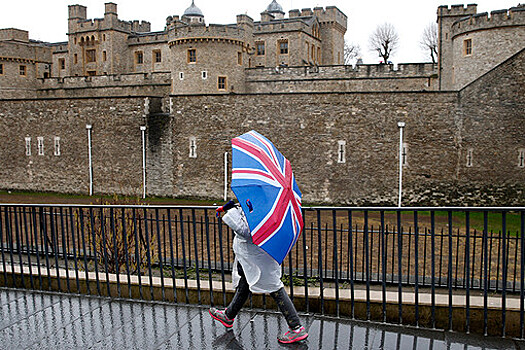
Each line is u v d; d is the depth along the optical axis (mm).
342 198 26938
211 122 28562
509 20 26812
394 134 26047
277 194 4320
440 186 25625
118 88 41469
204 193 28938
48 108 31766
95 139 30719
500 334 5340
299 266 12789
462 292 9789
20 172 32938
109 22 50125
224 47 34406
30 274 6598
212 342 4934
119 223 11688
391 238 17141
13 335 5156
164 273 10766
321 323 5320
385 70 34406
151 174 29797
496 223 20078
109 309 5812
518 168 23766
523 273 4910
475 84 24531
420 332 5102
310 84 35625
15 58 44156
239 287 4973
